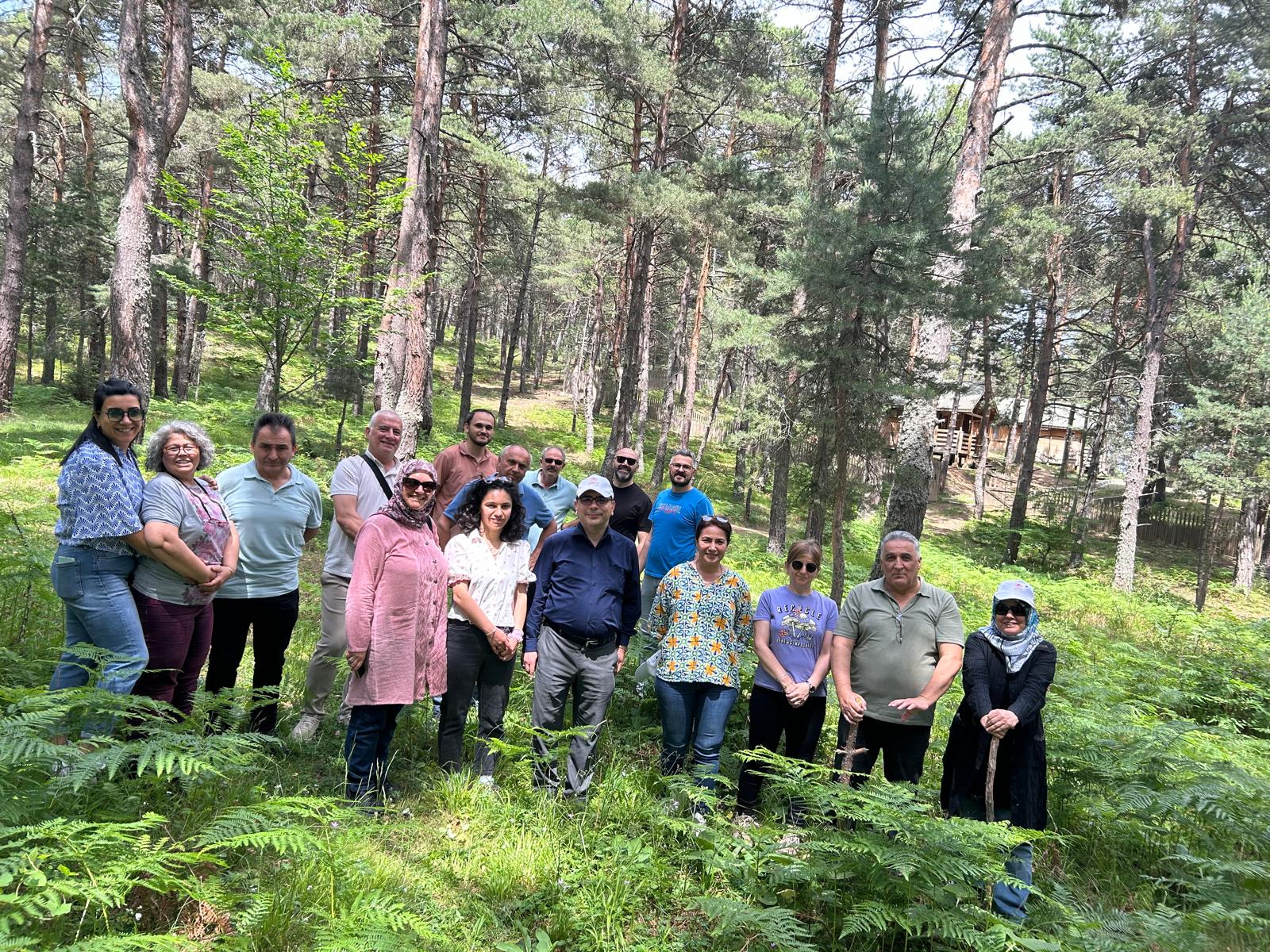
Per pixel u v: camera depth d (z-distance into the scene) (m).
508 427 32.38
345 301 9.72
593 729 4.06
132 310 11.39
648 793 4.32
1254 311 22.03
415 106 12.02
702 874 3.56
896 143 8.52
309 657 5.81
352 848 3.20
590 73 17.11
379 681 3.66
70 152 26.77
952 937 2.79
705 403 45.75
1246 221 21.30
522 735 4.70
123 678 3.27
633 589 4.50
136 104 11.21
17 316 17.27
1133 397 28.30
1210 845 4.43
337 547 4.52
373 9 16.84
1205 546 17.58
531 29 14.60
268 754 4.08
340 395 20.03
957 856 3.02
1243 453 22.42
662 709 4.48
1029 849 3.51
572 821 3.87
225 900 2.50
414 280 11.64
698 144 21.34
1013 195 23.02
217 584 3.65
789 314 15.15
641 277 19.55
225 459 12.32
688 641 4.43
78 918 2.42
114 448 3.38
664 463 25.27
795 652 4.43
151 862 2.29
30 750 2.41
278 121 9.17
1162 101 20.58
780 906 3.27
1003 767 3.64
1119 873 4.20
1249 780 4.60
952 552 22.59
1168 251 23.55
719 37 18.27
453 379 41.03
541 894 3.25
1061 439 44.41
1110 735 5.21
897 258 8.35
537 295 43.78
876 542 18.86
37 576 5.14
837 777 4.16
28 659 4.28
